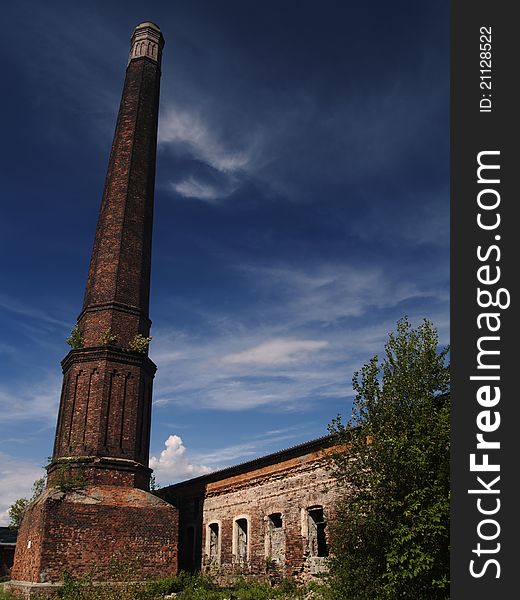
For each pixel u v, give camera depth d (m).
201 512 27.05
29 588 19.58
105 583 18.77
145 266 28.81
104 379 24.69
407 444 12.47
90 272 28.75
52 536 20.62
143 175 30.58
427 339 13.84
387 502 12.26
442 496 11.44
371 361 13.98
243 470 24.48
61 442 24.36
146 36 35.09
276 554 21.64
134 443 24.47
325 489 17.66
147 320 28.02
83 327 26.66
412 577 11.23
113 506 22.25
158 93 34.41
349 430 13.67
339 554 12.95
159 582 20.61
